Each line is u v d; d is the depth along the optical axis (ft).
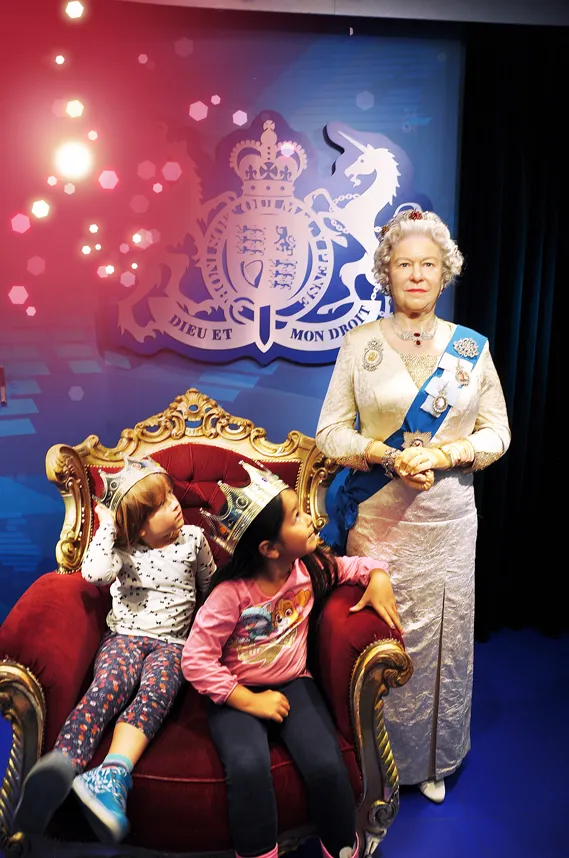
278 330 8.74
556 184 8.44
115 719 5.40
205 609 5.33
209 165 8.34
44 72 8.02
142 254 8.48
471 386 6.05
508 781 6.86
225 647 5.48
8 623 5.31
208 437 7.09
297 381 8.96
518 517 9.21
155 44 8.08
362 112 8.40
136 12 7.97
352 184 8.47
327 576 5.93
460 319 8.70
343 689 5.29
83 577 6.12
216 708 5.27
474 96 8.20
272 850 4.77
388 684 5.28
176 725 5.28
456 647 6.44
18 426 8.81
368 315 8.79
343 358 6.33
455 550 6.24
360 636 5.33
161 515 5.86
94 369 8.78
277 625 5.50
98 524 6.79
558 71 8.21
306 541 5.27
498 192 8.27
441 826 6.30
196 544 6.08
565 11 8.02
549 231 8.55
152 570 5.92
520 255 8.46
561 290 8.83
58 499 9.07
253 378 8.92
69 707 5.15
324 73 8.27
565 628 9.70
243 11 7.95
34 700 4.99
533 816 6.42
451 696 6.51
